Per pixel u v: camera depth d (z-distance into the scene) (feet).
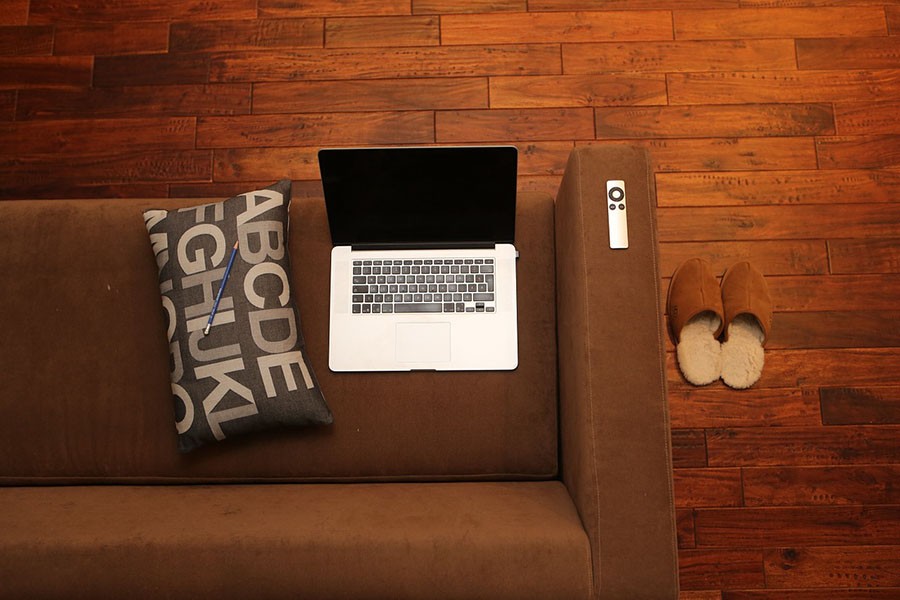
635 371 3.96
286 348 4.52
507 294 4.86
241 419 4.45
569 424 4.36
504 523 3.89
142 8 6.59
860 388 5.74
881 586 5.39
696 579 5.44
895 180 6.11
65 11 6.59
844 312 5.88
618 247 4.12
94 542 3.78
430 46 6.45
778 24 6.42
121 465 4.67
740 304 5.66
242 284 4.53
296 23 6.52
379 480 4.74
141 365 4.77
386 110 6.35
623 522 3.80
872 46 6.36
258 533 3.79
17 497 4.37
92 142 6.35
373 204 4.81
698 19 6.44
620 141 6.24
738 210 6.08
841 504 5.53
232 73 6.45
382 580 3.71
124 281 4.89
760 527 5.51
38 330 4.82
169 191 6.26
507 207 4.82
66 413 4.71
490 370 4.80
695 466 5.63
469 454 4.72
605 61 6.39
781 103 6.28
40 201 5.09
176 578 3.73
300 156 6.30
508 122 6.30
